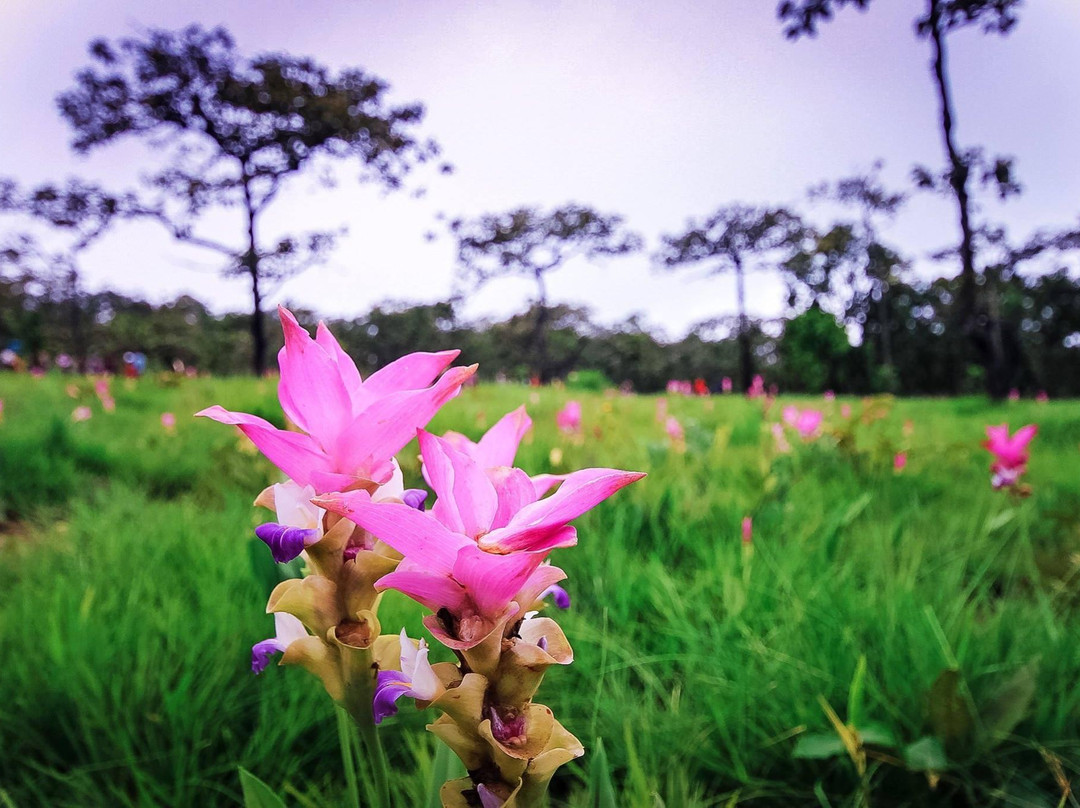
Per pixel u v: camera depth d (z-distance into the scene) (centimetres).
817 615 234
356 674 83
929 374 4138
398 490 87
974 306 1680
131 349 4150
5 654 219
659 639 246
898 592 244
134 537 314
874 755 188
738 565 275
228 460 492
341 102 2795
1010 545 339
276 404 743
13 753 190
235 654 213
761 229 4150
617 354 5634
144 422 745
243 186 2762
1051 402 1349
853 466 502
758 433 707
